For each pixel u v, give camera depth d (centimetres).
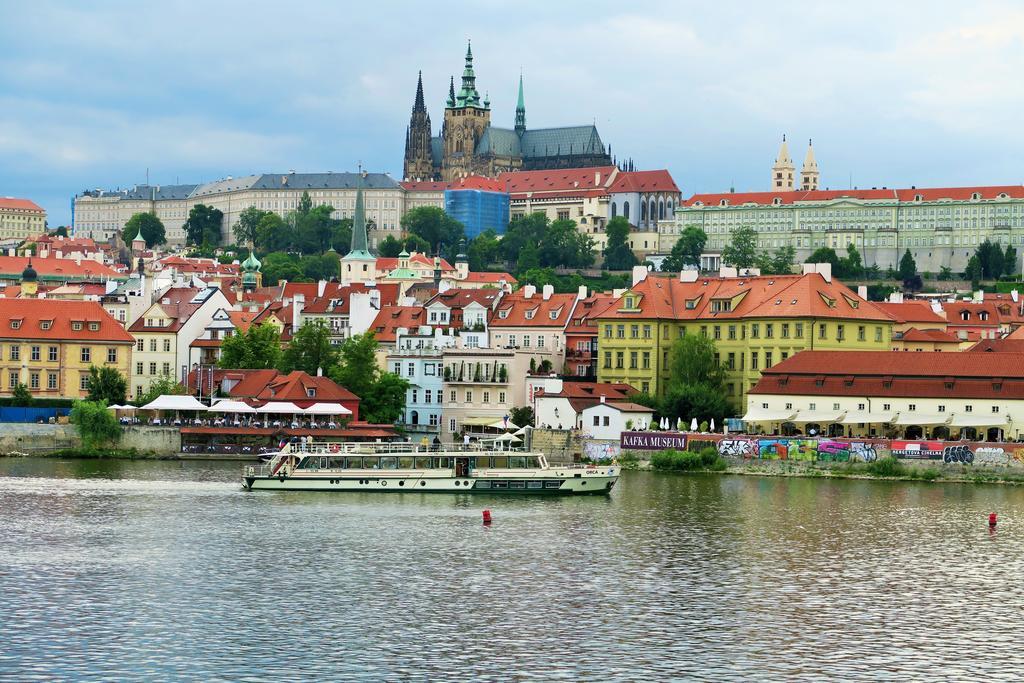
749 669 15250
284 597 17975
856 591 18588
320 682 14700
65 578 18800
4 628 16388
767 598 18175
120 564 19712
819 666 15362
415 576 19212
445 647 15888
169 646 15812
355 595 18125
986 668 15350
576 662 15412
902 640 16338
